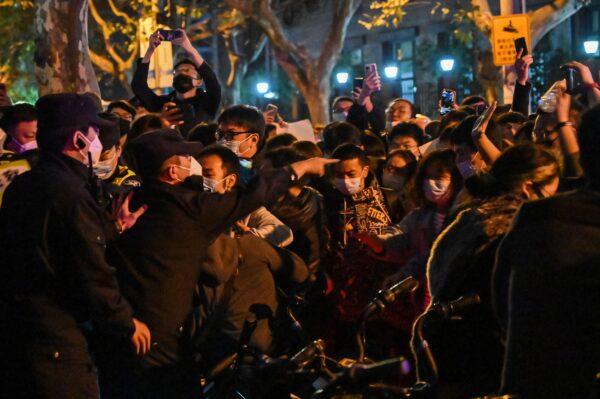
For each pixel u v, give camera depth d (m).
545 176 4.32
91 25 34.28
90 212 4.79
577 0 21.23
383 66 34.94
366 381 3.99
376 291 6.25
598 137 3.40
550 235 3.41
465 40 25.20
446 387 4.42
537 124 6.34
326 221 6.45
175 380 5.20
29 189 4.82
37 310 4.80
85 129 4.95
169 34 9.49
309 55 26.23
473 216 4.35
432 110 32.09
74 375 4.83
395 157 7.09
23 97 31.94
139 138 5.32
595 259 3.33
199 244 5.11
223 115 7.23
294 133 10.35
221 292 5.48
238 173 6.11
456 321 4.37
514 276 3.49
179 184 5.30
